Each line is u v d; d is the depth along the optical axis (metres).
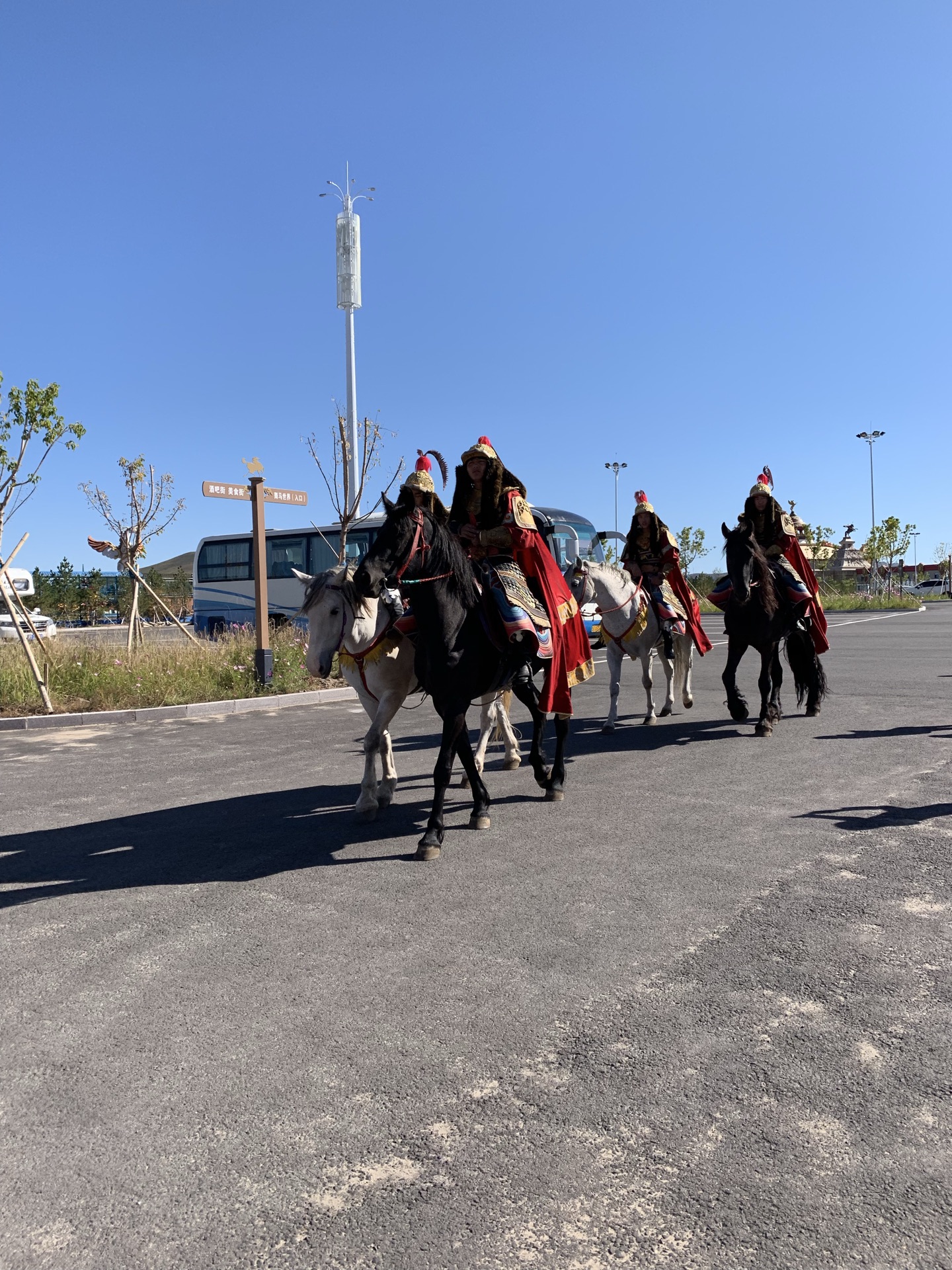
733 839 5.75
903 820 6.04
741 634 9.22
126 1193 2.58
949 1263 2.21
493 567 6.11
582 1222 2.39
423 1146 2.73
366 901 4.88
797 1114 2.83
